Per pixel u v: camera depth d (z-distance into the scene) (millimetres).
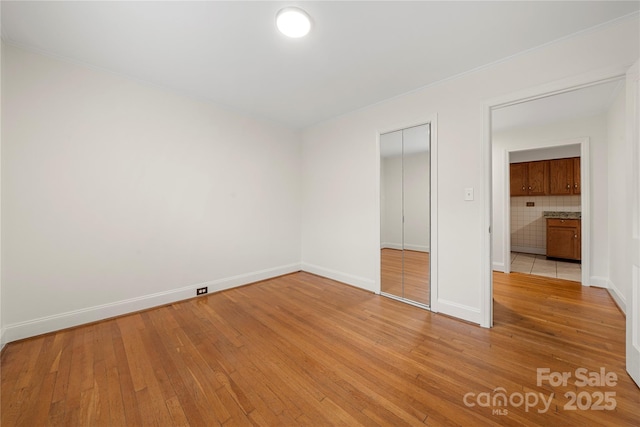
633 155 1578
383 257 3090
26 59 2021
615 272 2832
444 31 1820
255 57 2162
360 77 2473
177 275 2873
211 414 1338
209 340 2061
